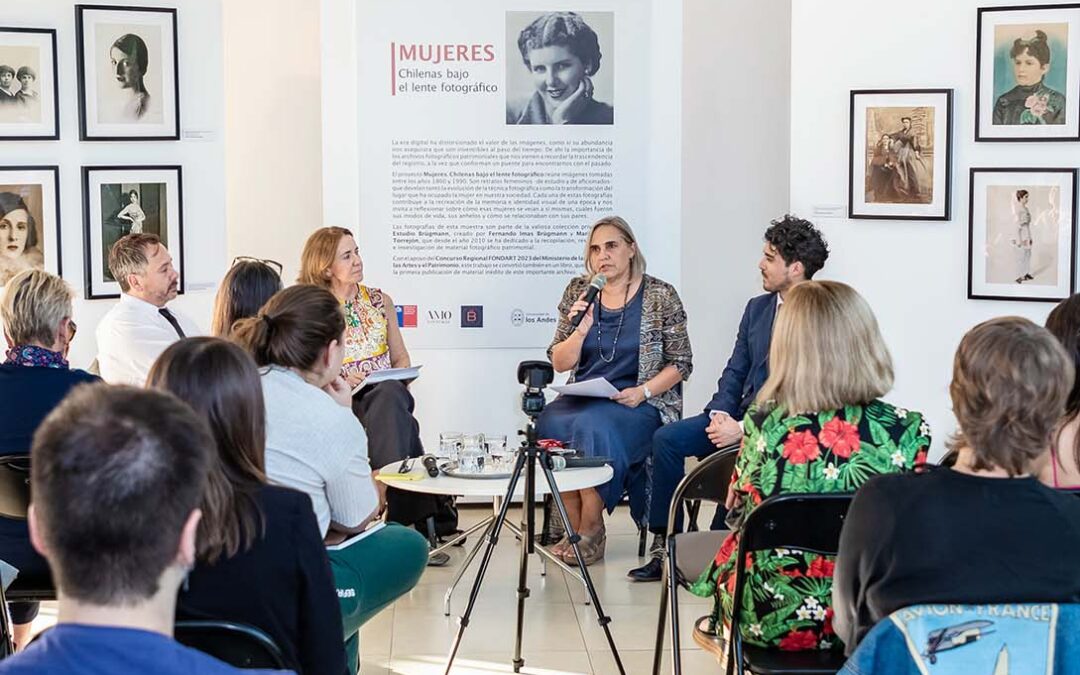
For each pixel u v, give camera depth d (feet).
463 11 19.10
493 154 19.29
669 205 19.45
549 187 19.39
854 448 9.32
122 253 15.39
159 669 4.32
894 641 7.22
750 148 22.16
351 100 19.20
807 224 16.08
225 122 20.02
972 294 17.42
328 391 11.19
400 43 19.10
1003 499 7.22
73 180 18.16
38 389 11.44
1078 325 9.64
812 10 17.80
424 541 11.68
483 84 19.22
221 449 7.40
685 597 15.90
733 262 22.36
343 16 19.06
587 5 19.15
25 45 17.79
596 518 17.30
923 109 17.31
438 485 13.44
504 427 19.69
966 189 17.38
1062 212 16.89
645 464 17.30
